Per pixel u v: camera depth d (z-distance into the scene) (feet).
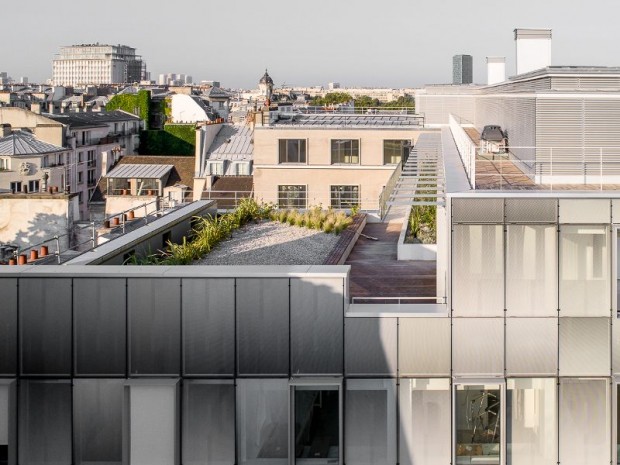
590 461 63.46
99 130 415.44
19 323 63.57
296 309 62.80
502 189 72.64
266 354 63.05
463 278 63.21
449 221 63.26
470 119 221.25
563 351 63.16
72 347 63.52
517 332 63.21
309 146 216.54
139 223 105.60
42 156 343.05
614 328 62.95
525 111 94.22
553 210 62.80
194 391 63.52
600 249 62.95
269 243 107.24
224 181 286.05
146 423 63.36
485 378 63.16
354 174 216.33
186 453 63.82
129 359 63.41
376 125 218.59
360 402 63.31
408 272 93.81
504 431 63.16
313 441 63.57
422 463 63.52
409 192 92.07
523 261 63.05
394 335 62.95
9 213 171.42
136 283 63.00
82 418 63.72
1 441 63.52
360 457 63.57
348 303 64.90
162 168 365.20
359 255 105.81
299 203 217.97
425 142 142.20
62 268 64.80
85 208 384.27
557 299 63.00
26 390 63.82
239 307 62.90
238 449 63.57
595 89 86.28
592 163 85.40
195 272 63.16
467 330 63.16
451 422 63.16
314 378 63.05
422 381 63.26
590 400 63.36
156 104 523.70
